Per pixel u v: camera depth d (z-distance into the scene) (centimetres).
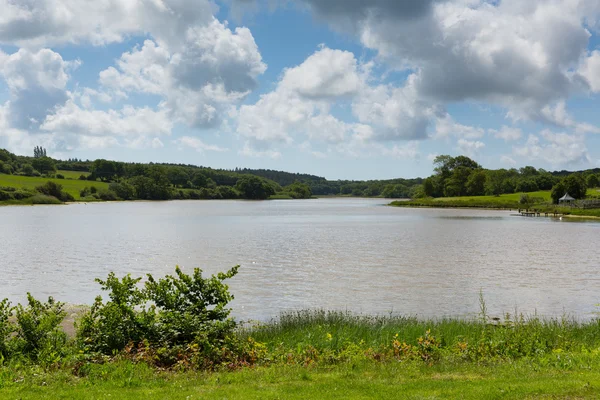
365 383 915
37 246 4541
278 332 1459
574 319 1830
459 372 1014
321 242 4897
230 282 2689
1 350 1090
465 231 6341
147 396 841
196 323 1152
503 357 1160
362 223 8019
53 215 10044
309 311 1925
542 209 11219
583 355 1138
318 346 1273
